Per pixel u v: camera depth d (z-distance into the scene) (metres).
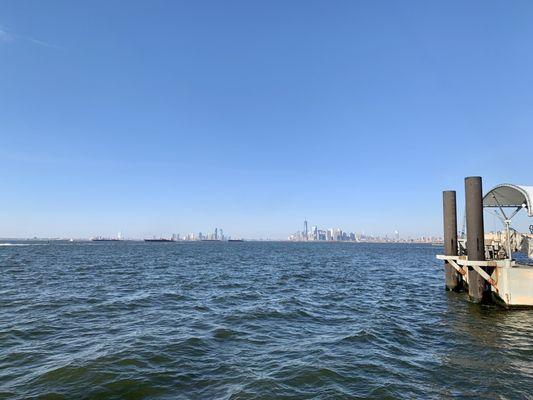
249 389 8.38
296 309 18.00
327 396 8.09
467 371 9.88
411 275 37.09
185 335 12.82
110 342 11.84
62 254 73.19
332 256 78.31
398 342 12.61
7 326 13.76
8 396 7.85
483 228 18.56
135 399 7.79
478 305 18.81
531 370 10.02
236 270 40.31
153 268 41.53
